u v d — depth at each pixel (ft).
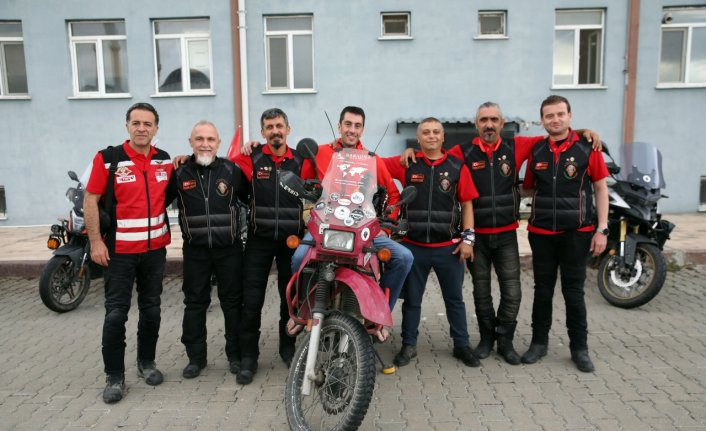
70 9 35.94
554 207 12.86
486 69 36.09
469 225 13.15
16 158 37.27
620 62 36.09
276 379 12.91
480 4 35.55
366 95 36.40
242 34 35.47
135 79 36.55
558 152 12.84
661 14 35.65
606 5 35.53
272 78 37.06
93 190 11.61
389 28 36.52
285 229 12.61
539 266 13.47
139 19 35.99
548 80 36.19
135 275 12.40
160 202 12.23
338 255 9.64
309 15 36.22
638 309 17.85
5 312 19.04
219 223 12.48
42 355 14.78
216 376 13.14
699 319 16.71
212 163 12.50
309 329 10.25
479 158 13.26
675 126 36.50
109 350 11.84
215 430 10.54
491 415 10.91
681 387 11.98
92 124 36.96
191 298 13.02
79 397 12.09
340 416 9.49
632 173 18.26
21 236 32.81
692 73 36.91
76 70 37.06
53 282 18.30
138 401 11.84
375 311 9.26
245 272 12.97
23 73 37.42
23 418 11.10
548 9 35.60
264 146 13.01
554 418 10.72
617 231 18.08
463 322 13.62
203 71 37.06
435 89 36.27
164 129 36.99
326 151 13.42
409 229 13.09
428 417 10.87
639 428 10.25
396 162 13.42
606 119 36.60
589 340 15.08
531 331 16.08
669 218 34.53
